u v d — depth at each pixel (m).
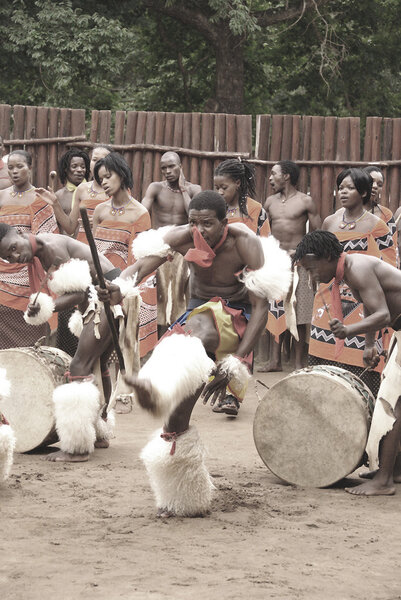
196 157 15.43
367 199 10.21
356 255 7.36
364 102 30.75
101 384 8.80
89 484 7.66
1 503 6.98
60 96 26.80
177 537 6.16
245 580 5.28
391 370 7.48
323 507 7.08
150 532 6.27
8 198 12.12
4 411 8.85
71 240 8.60
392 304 7.34
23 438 8.83
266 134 15.50
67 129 15.63
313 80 30.41
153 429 10.37
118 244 11.59
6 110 15.76
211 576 5.35
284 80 31.64
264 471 8.37
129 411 11.45
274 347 14.55
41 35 24.36
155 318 12.98
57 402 8.45
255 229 12.29
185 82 30.66
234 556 5.75
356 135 15.38
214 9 25.27
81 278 8.29
